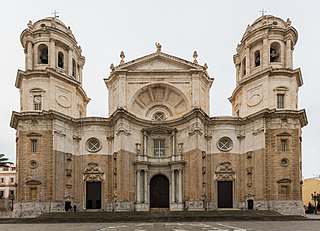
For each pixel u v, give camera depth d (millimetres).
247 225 30062
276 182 47750
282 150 48625
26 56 51688
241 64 56312
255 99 51875
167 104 55812
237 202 51000
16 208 46812
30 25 52781
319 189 94312
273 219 39312
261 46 52656
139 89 53750
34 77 50469
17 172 48812
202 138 51531
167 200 52531
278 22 53594
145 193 51188
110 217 40031
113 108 54594
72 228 28484
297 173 47969
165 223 34656
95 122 52625
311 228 26062
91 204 51406
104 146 52656
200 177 49531
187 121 51938
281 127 48969
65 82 52438
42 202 47094
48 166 48031
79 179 51594
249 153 50938
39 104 50406
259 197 48688
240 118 52312
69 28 55781
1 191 103375
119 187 49156
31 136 48531
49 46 51812
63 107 51875
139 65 54594
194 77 53531
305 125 54250
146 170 51812
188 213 42781
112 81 55125
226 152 52188
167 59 54562
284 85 50531
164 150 53594
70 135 51656
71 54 54281
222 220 38562
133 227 28719
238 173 51719
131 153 51594
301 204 47656
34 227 30562
